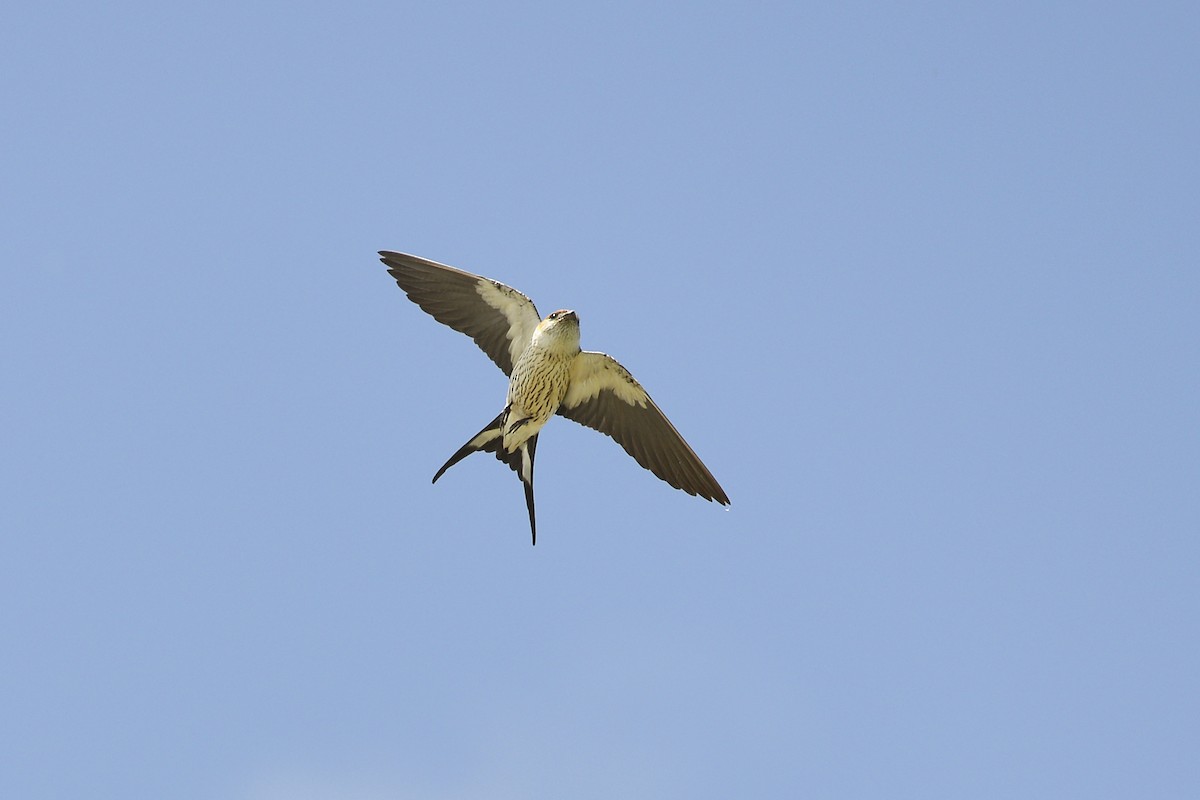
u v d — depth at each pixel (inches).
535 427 679.1
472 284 677.9
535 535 676.7
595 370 675.4
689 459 693.9
